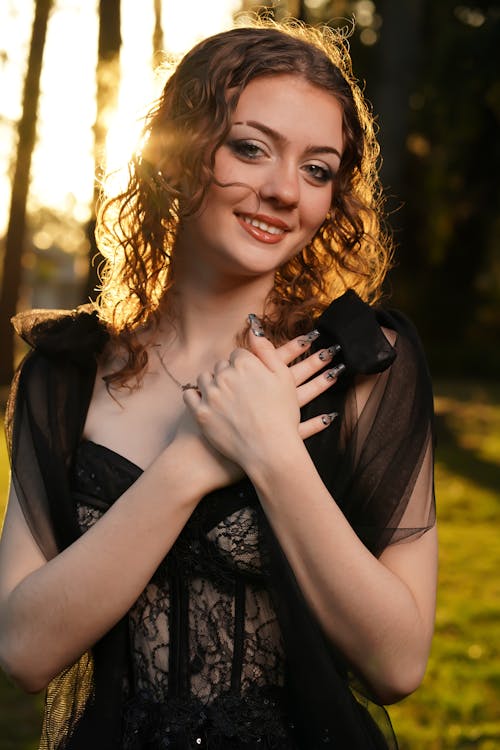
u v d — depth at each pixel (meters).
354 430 1.96
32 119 18.88
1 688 5.12
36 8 18.61
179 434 1.89
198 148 1.96
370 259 2.30
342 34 2.35
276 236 1.99
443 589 6.84
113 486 2.02
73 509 2.03
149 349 2.17
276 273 2.26
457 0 20.30
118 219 2.27
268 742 1.88
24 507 2.06
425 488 1.96
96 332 2.20
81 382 2.15
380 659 1.78
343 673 1.92
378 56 14.49
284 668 1.95
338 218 2.24
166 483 1.84
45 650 1.87
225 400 1.84
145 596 1.97
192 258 2.12
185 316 2.14
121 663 1.99
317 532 1.77
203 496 1.89
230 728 1.87
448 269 26.22
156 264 2.18
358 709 1.90
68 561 1.85
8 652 1.90
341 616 1.77
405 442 1.95
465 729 4.60
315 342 2.03
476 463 12.16
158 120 2.11
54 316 2.27
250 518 1.90
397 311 2.15
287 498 1.78
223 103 1.95
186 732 1.88
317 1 21.38
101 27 11.55
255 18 2.42
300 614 1.83
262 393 1.84
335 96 2.00
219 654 1.93
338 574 1.76
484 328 26.20
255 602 1.94
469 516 9.41
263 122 1.94
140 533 1.83
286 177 1.94
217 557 1.92
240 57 1.96
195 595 1.95
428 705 4.87
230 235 1.99
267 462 1.79
